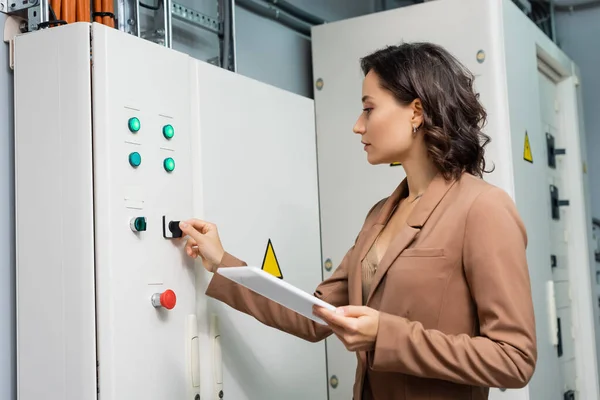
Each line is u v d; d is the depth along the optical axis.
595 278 3.17
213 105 1.74
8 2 1.52
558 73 3.02
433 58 1.31
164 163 1.52
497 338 1.15
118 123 1.40
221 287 1.55
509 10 2.21
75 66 1.39
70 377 1.37
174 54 1.59
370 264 1.35
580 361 2.89
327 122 2.33
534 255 2.26
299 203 2.15
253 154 1.90
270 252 1.95
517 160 2.15
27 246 1.43
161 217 1.50
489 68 2.10
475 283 1.19
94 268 1.36
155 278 1.47
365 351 1.29
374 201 2.23
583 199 3.04
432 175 1.33
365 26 2.29
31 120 1.44
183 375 1.53
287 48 2.50
